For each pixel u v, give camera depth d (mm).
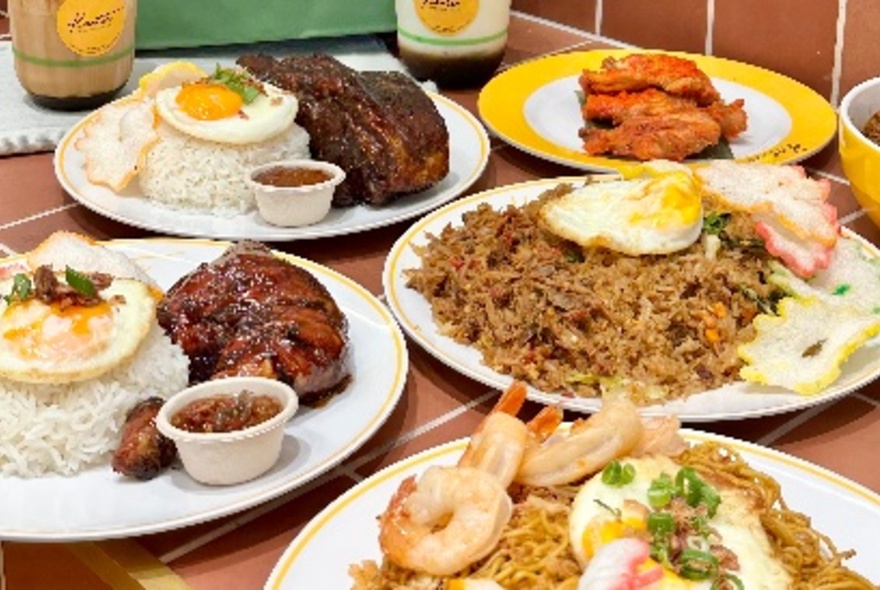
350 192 939
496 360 766
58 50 1043
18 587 750
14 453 703
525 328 774
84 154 985
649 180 819
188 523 666
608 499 583
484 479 588
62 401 709
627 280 781
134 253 875
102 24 1049
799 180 837
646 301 773
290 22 1194
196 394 710
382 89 962
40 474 707
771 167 851
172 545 681
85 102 1068
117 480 703
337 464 713
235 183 926
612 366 754
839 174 993
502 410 647
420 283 825
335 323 765
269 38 1195
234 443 681
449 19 1105
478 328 787
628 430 611
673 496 583
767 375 747
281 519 698
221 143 923
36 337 708
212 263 797
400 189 926
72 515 676
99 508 681
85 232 932
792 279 796
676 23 1160
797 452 736
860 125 896
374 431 726
